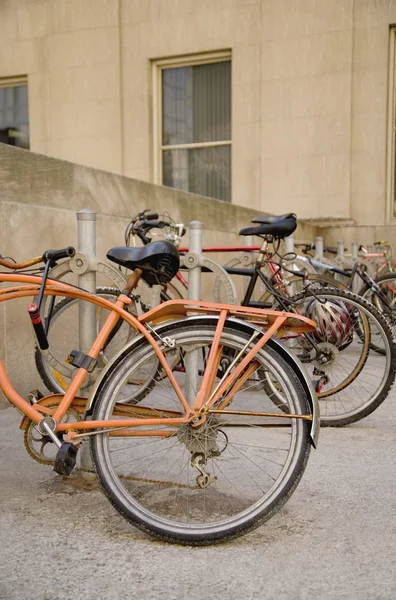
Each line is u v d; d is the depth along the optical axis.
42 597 1.62
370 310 3.20
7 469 2.52
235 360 1.96
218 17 8.84
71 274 3.74
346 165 8.41
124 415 2.13
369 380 3.46
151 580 1.70
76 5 9.38
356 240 8.37
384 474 2.48
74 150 9.59
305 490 2.32
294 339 3.28
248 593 1.63
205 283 5.52
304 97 8.54
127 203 4.32
